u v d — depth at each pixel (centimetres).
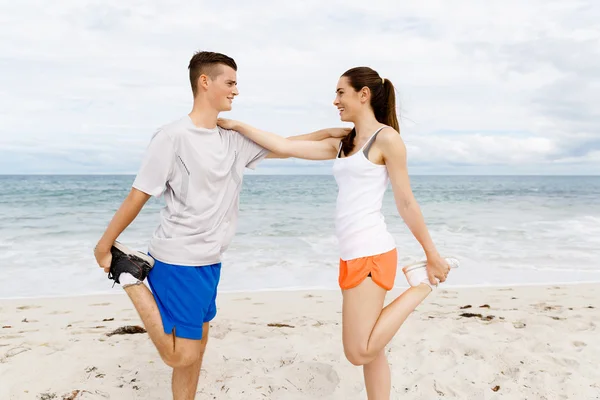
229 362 369
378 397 260
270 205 2173
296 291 687
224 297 646
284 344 412
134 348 395
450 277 797
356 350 242
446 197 3098
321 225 1441
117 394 314
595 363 368
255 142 271
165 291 243
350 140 262
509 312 540
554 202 2638
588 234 1289
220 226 254
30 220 1564
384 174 251
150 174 236
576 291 693
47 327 486
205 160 243
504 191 3872
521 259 948
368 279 242
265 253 978
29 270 816
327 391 329
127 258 241
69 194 2777
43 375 336
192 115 251
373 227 246
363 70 253
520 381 336
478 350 394
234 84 250
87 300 627
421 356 380
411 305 248
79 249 1017
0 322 512
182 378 268
